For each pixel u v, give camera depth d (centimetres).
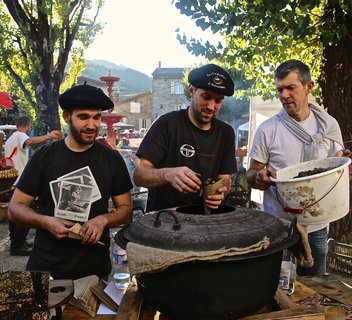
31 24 792
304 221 217
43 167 221
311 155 262
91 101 205
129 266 142
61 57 827
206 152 221
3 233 639
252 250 138
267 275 148
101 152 228
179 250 138
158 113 4525
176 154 219
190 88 216
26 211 214
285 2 349
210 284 139
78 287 182
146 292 153
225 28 402
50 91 820
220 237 140
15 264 489
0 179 352
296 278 227
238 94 645
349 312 181
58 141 228
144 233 152
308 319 154
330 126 266
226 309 141
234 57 451
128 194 236
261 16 360
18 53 817
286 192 217
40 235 222
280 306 166
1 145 416
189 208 184
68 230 202
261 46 412
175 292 142
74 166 221
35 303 152
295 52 457
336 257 411
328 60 401
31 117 820
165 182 192
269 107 617
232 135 231
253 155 282
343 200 215
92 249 221
